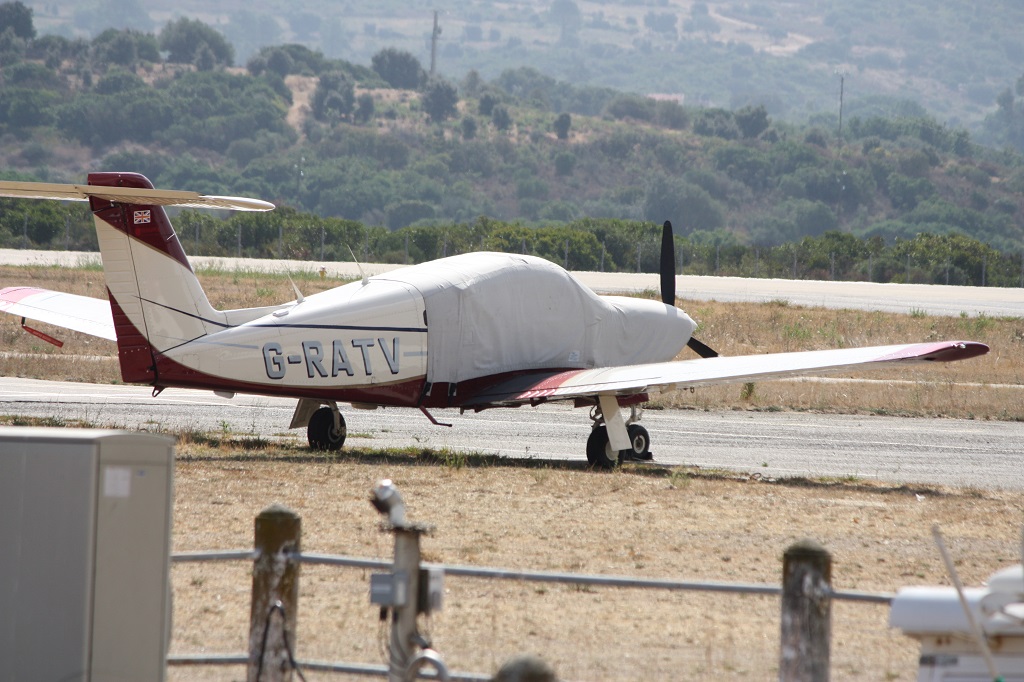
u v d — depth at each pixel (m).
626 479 53.12
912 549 39.88
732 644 27.81
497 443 67.50
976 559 38.56
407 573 21.42
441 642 27.34
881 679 25.53
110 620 20.53
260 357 54.41
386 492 21.78
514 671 17.78
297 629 28.16
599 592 32.38
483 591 32.06
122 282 52.19
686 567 35.53
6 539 20.38
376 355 57.44
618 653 26.84
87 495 20.25
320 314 56.00
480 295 60.88
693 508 46.03
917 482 57.09
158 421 68.69
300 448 59.53
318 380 55.94
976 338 143.25
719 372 56.97
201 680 24.56
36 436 20.42
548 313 64.44
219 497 44.03
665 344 71.25
